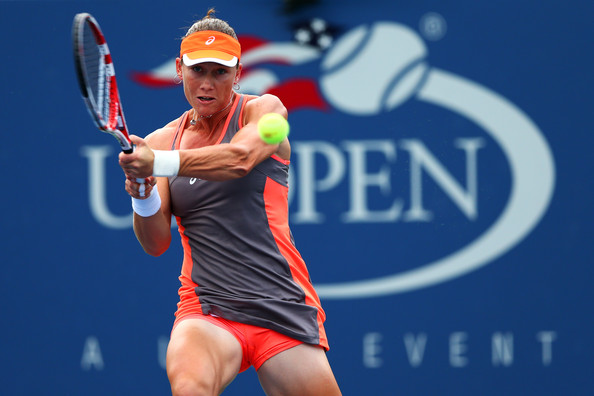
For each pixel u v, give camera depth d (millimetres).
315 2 23656
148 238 13383
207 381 11883
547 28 23984
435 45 23828
